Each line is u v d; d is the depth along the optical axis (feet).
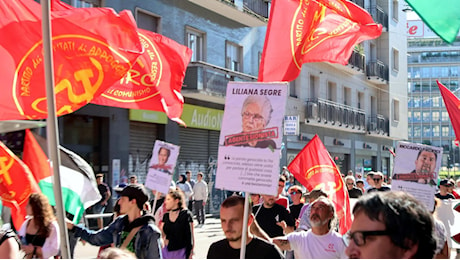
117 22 21.45
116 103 26.81
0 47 20.38
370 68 148.77
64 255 16.38
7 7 20.56
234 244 17.37
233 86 17.70
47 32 17.08
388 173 164.96
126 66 21.39
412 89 326.03
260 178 17.01
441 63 321.73
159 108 27.40
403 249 8.29
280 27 26.13
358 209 8.59
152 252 20.58
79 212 24.93
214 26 93.20
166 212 29.81
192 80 85.35
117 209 29.09
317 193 29.25
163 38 27.78
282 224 28.63
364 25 27.55
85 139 70.33
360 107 147.54
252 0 101.45
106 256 8.67
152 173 34.53
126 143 75.20
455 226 27.63
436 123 322.55
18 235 21.75
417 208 8.38
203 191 80.38
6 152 23.17
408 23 246.47
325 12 27.22
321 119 123.65
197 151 91.09
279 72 26.03
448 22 20.13
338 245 20.65
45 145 25.93
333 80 132.67
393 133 158.81
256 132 17.26
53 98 16.98
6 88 20.34
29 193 23.18
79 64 21.12
